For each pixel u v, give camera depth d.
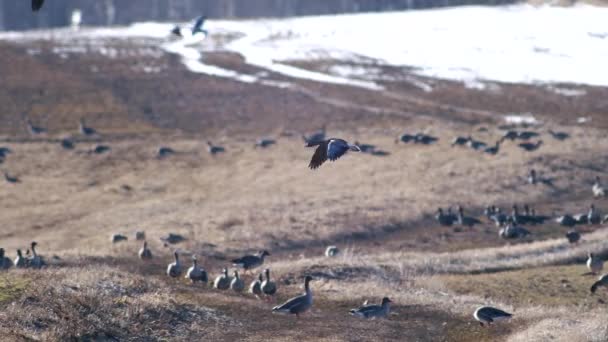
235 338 27.69
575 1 101.25
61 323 25.59
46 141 81.69
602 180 65.62
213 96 100.25
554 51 93.94
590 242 47.44
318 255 46.94
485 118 86.88
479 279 39.50
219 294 33.31
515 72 98.50
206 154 77.06
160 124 90.31
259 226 51.62
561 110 86.00
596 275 39.91
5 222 55.38
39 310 26.12
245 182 66.69
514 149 73.56
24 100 96.75
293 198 60.22
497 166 67.81
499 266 42.44
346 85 103.94
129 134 85.38
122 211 58.09
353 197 60.09
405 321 31.23
